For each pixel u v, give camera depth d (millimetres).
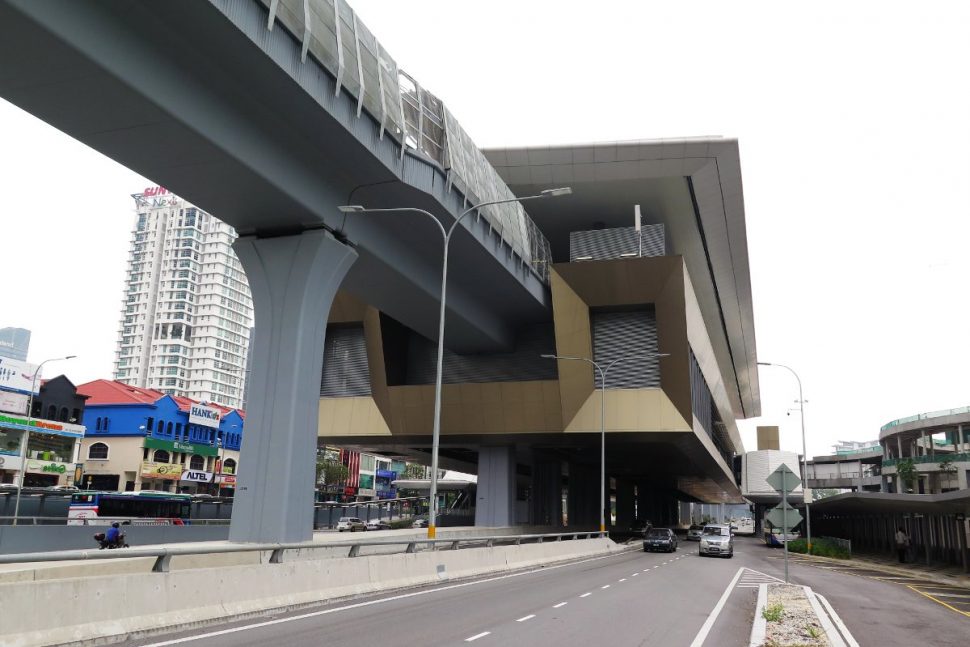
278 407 25906
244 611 12219
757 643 10750
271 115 21906
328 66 21672
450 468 85812
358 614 12906
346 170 25656
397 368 47531
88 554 9453
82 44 16594
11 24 15648
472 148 33781
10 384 58750
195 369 153875
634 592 18531
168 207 160250
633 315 43281
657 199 46406
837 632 12398
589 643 10734
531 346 46219
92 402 75562
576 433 44375
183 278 155250
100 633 9414
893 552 45906
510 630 11664
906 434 78062
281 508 25078
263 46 18953
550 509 59500
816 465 120062
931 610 16922
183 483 79312
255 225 26859
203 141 20484
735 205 45750
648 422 42469
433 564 19922
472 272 36500
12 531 24969
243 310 163625
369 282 33188
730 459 94812
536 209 48562
